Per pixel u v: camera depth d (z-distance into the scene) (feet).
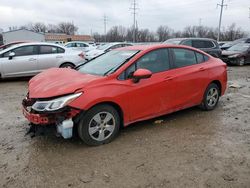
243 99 23.22
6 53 31.37
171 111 16.42
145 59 15.12
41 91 12.87
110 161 11.91
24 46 31.91
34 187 10.09
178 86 16.31
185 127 16.02
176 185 10.16
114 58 15.88
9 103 21.79
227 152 12.77
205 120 17.31
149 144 13.62
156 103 15.33
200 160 11.98
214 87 19.20
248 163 11.73
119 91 13.60
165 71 15.83
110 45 54.08
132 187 10.05
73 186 10.14
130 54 15.40
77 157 12.26
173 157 12.25
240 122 17.02
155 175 10.81
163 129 15.66
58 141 13.93
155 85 15.02
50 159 12.10
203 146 13.42
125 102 13.88
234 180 10.45
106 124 13.58
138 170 11.18
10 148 13.21
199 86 17.81
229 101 22.40
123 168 11.34
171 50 16.56
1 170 11.22
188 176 10.73
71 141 13.92
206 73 18.19
